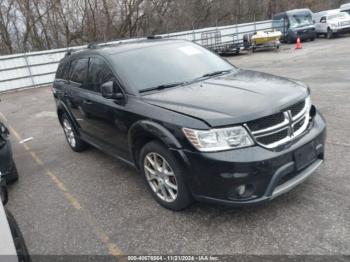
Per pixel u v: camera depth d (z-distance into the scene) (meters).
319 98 7.23
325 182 3.68
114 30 26.34
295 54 16.58
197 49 4.75
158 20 27.27
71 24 24.98
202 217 3.35
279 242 2.86
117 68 4.06
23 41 23.83
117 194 4.11
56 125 8.30
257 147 2.88
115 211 3.72
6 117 10.26
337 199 3.34
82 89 4.91
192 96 3.42
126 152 4.11
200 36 22.42
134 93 3.77
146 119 3.42
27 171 5.38
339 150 4.47
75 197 4.21
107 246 3.15
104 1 25.08
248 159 2.80
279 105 3.04
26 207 4.14
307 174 3.19
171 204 3.47
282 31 23.00
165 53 4.39
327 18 22.56
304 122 3.30
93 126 4.78
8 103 13.15
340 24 21.84
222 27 23.28
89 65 4.77
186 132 3.00
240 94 3.31
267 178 2.87
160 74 4.04
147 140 3.62
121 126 3.91
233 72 4.31
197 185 3.05
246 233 3.03
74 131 5.66
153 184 3.70
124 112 3.75
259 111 2.93
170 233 3.18
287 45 21.78
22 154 6.35
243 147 2.87
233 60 17.81
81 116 5.07
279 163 2.90
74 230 3.48
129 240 3.18
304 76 10.08
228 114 2.92
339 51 15.06
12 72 16.55
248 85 3.56
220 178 2.87
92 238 3.30
